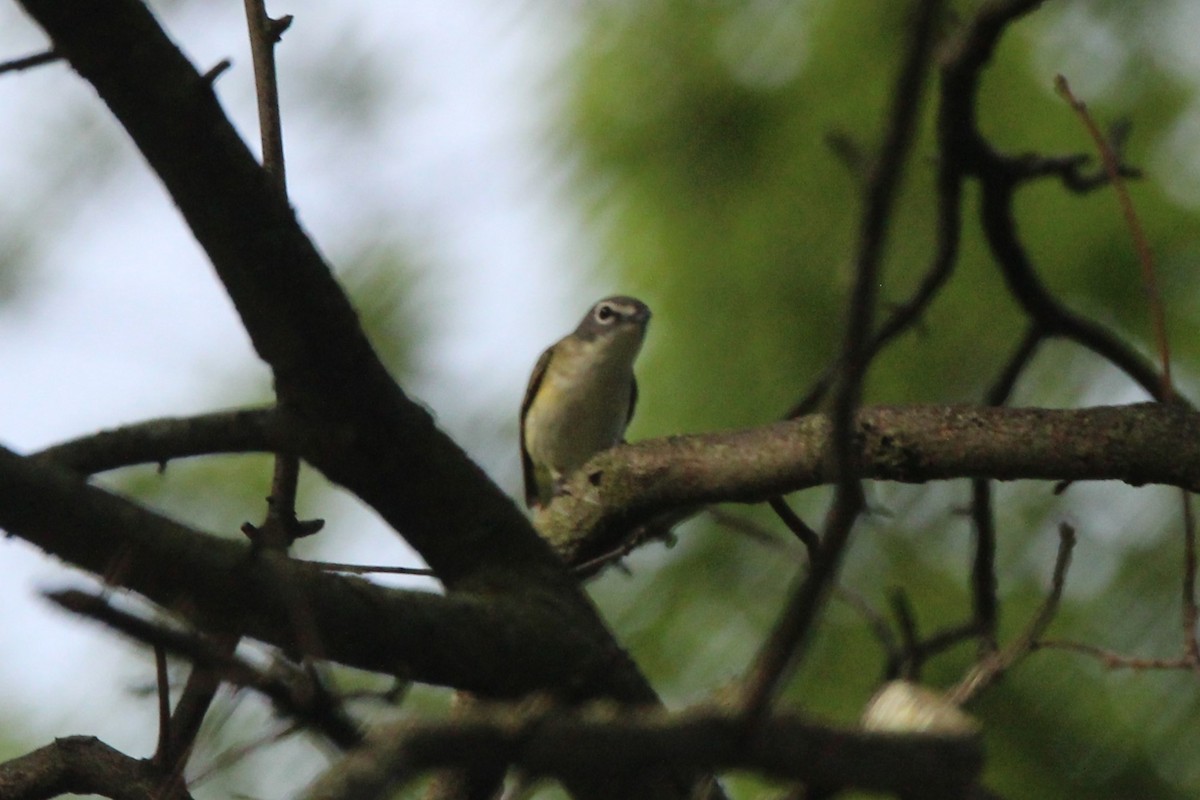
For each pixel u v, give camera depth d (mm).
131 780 6523
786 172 11188
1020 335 11156
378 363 5848
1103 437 7113
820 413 7863
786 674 4355
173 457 5668
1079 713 9984
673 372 10953
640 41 11695
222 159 5367
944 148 8930
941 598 10359
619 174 11508
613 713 4250
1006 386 9633
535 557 6145
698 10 11695
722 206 11273
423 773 4191
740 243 11133
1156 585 10281
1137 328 10922
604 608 10648
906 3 11273
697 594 10508
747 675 4566
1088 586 10391
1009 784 9734
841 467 4266
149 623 4223
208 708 6305
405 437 5930
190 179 5402
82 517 4898
